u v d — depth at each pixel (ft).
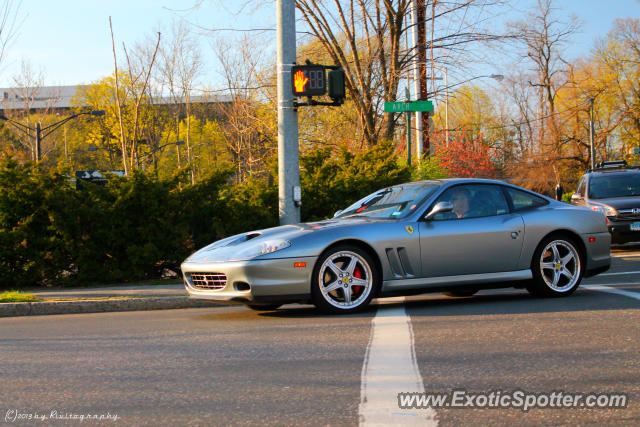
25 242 35.24
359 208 25.76
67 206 35.17
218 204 38.55
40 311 27.04
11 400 12.60
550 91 162.71
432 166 60.70
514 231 24.11
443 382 12.91
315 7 58.44
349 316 21.61
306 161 44.39
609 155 167.22
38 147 107.24
